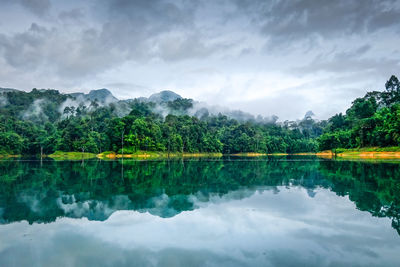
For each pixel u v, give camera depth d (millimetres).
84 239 9109
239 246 8445
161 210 13039
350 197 15984
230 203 14484
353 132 89812
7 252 8031
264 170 35062
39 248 8344
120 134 103938
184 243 8680
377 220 11164
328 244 8617
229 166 44219
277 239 9023
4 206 13961
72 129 112625
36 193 17688
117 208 13484
